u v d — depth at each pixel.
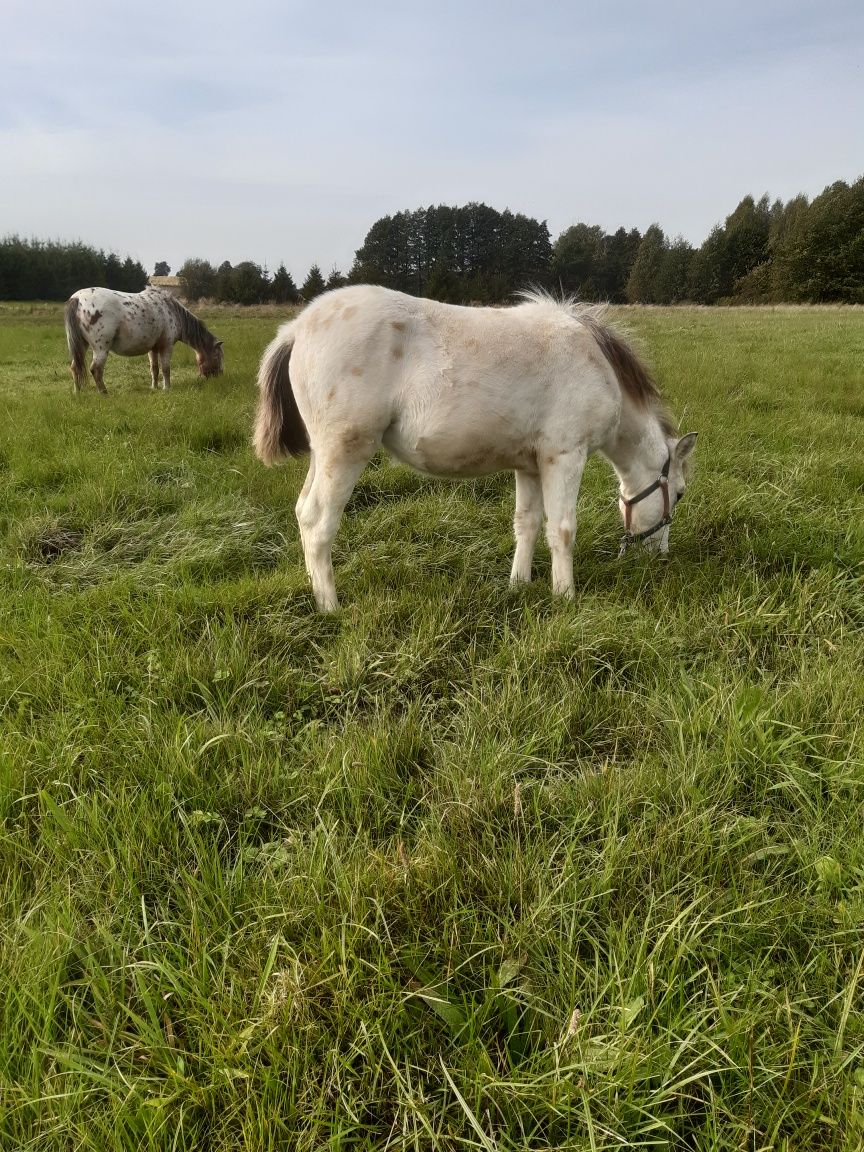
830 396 8.07
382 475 5.16
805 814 1.89
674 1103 1.28
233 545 3.88
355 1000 1.37
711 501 4.26
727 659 2.72
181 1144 1.20
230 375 10.68
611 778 1.99
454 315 3.11
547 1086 1.22
